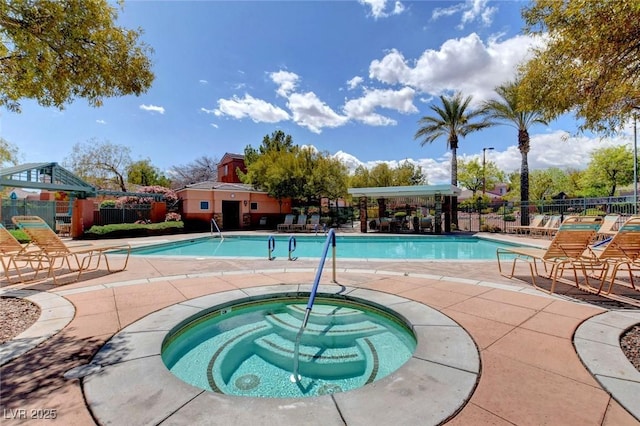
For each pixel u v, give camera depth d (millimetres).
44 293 4723
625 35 3109
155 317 3641
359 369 2977
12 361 2584
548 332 3123
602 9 3066
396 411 1930
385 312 4059
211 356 3273
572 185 36875
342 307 4594
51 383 2252
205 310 3971
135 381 2285
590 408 1929
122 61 4688
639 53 3289
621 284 5113
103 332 3203
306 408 1974
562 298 4324
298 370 2967
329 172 20266
